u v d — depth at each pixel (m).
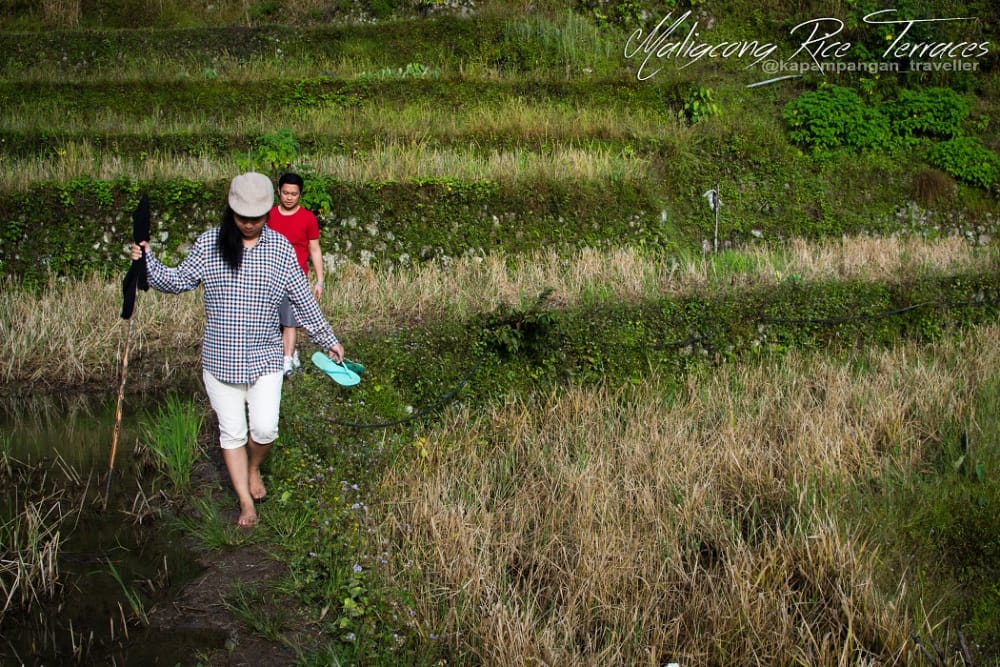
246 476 5.12
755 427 6.89
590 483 5.61
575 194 12.01
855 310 9.13
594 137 14.16
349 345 7.32
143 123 13.85
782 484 5.91
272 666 3.99
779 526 5.31
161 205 10.83
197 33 17.05
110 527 5.31
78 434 6.87
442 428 6.82
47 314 8.79
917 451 6.68
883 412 7.08
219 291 4.70
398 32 17.28
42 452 6.49
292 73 16.42
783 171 14.38
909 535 5.58
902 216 14.52
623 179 12.35
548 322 7.54
